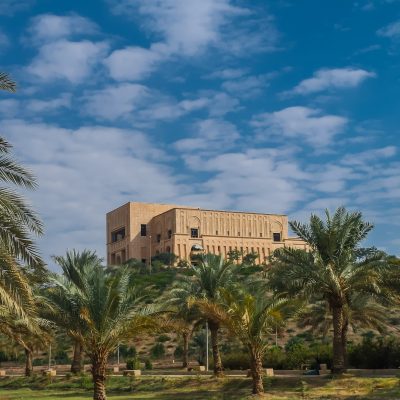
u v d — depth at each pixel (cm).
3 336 5341
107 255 16062
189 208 14338
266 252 14762
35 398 3753
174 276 10550
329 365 4472
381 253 3338
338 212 3444
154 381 4200
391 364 4147
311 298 3600
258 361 3241
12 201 1563
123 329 2722
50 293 2730
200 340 6531
